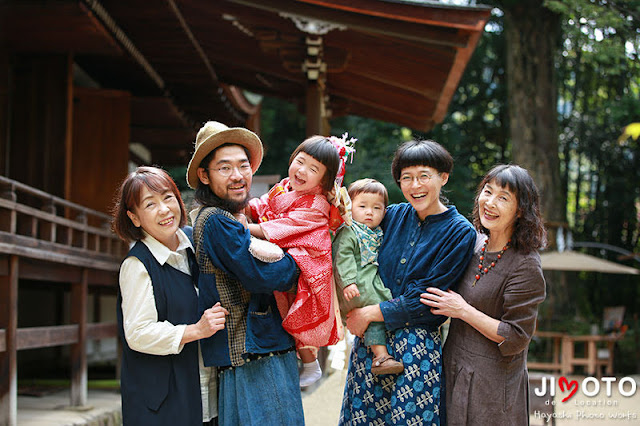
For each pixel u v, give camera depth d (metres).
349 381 3.15
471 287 2.94
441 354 3.01
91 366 10.91
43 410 6.01
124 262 2.71
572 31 15.12
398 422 2.87
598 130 20.28
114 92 9.02
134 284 2.64
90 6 6.83
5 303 5.02
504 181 2.84
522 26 15.70
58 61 7.76
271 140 21.58
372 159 17.92
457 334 2.98
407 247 3.05
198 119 12.23
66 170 7.69
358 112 10.67
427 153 2.96
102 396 7.00
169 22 7.85
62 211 7.60
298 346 2.91
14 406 4.99
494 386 2.84
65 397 6.88
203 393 2.81
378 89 9.22
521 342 2.79
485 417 2.83
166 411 2.60
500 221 2.85
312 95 8.02
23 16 6.62
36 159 7.69
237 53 9.38
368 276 3.01
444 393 2.96
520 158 15.47
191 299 2.74
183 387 2.64
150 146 13.16
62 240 6.36
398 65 7.82
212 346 2.71
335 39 7.46
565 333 13.58
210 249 2.68
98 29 6.96
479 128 21.11
